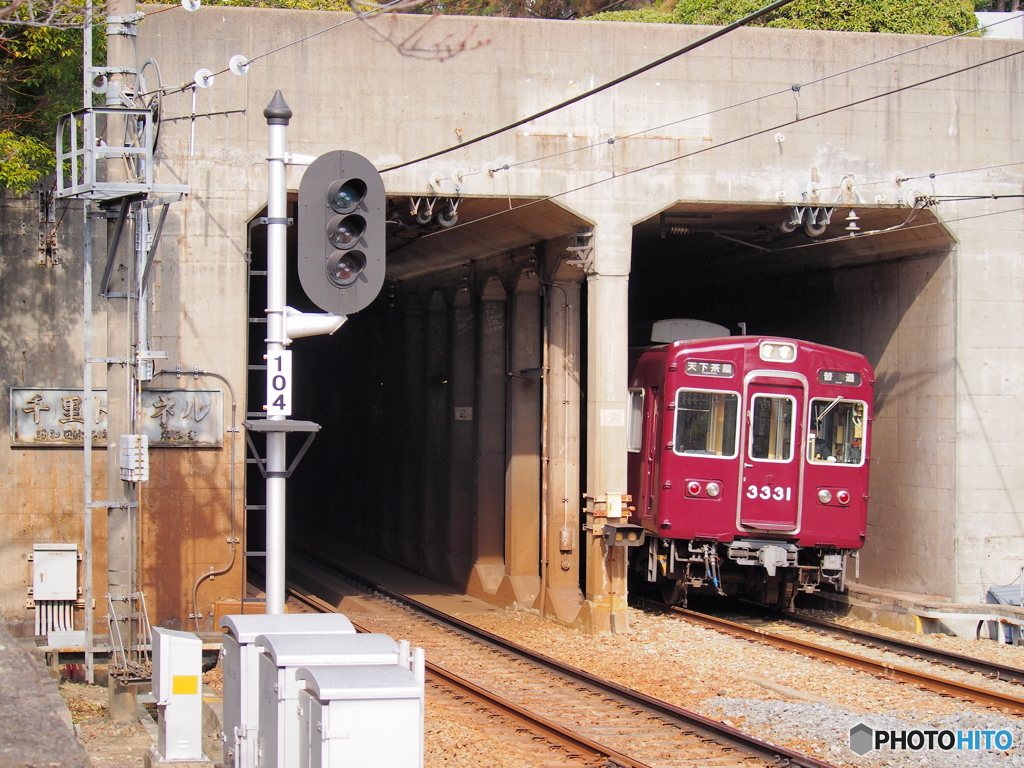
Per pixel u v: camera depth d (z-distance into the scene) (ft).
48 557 71.31
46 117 72.95
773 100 80.43
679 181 79.36
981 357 83.61
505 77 77.56
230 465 74.38
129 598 57.72
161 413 73.56
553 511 87.45
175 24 74.13
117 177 56.34
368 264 45.24
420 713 29.27
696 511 83.41
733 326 116.67
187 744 42.93
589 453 79.87
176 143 74.23
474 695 59.77
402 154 76.33
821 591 95.50
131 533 57.88
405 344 120.47
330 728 28.71
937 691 61.52
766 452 84.53
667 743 50.39
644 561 88.99
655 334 92.32
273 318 45.16
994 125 83.71
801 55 80.94
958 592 83.41
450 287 108.47
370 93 76.13
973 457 83.56
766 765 46.55
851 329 96.07
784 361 84.69
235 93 74.74
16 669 42.42
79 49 71.82
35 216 73.00
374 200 45.21
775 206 80.84
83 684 66.18
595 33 78.64
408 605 95.25
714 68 79.92
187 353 74.13
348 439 143.74
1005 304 84.02
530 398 94.79
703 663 70.23
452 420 106.73
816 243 83.41
